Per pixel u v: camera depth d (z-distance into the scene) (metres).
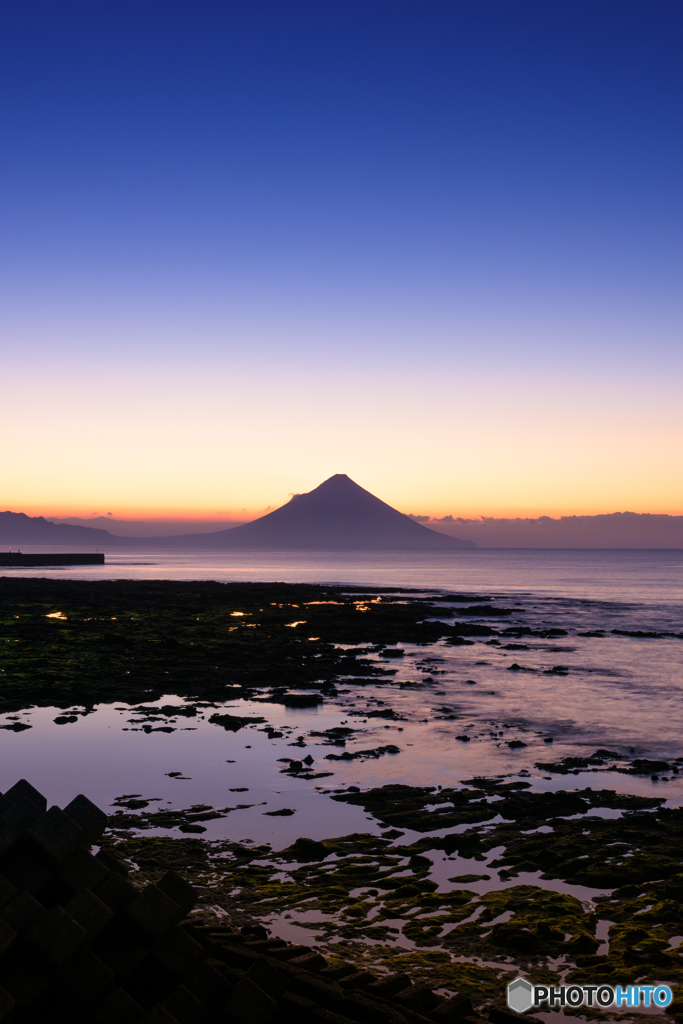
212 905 10.01
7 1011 2.97
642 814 14.41
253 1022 3.24
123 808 14.41
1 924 3.06
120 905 3.40
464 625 51.91
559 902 10.16
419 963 8.38
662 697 27.48
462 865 11.77
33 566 161.88
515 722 23.03
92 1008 3.10
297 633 44.59
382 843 12.69
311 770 17.28
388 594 85.12
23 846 3.54
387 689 28.39
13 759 17.80
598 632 49.97
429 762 18.27
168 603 62.28
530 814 14.42
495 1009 4.93
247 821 13.76
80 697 25.11
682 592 96.81
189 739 19.92
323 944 8.89
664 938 9.16
